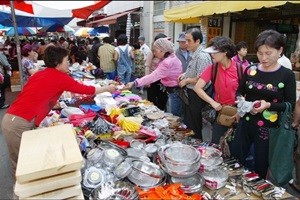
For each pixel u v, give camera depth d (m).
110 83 3.71
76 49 8.72
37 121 1.86
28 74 4.86
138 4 8.01
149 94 3.61
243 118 1.81
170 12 5.23
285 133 1.61
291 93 1.62
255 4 3.23
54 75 1.82
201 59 2.34
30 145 1.19
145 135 1.90
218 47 1.96
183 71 3.32
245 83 1.80
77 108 2.48
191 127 2.55
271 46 1.51
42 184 1.00
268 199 1.24
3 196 2.25
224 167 1.53
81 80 3.94
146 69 3.50
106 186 1.23
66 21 5.92
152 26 8.45
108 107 2.37
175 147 1.48
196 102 2.44
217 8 3.86
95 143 1.72
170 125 2.16
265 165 1.77
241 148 1.85
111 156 1.44
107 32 10.88
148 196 1.20
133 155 1.50
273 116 1.67
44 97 1.82
